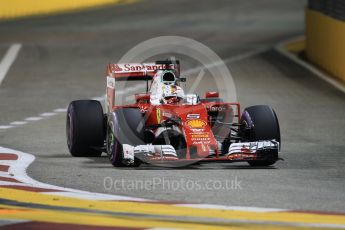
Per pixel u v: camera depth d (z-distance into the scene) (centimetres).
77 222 3103
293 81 8519
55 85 8250
